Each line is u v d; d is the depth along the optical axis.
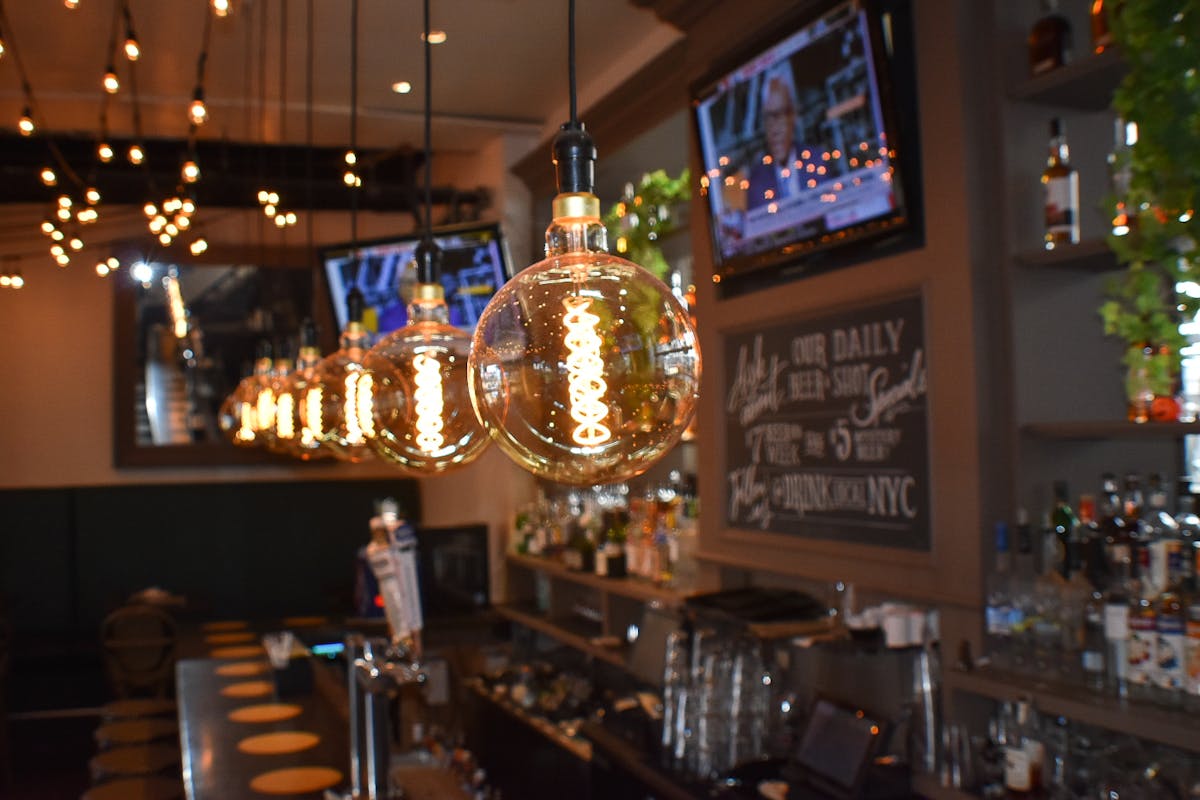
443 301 1.73
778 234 3.63
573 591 5.99
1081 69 2.69
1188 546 2.52
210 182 6.57
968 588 2.95
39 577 7.51
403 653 3.35
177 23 4.66
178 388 7.82
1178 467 3.06
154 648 6.10
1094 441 2.97
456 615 6.24
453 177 7.36
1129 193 2.32
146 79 5.43
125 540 7.66
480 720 5.68
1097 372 2.98
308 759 3.43
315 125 6.25
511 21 4.66
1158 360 2.55
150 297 7.78
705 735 3.44
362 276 5.82
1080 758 2.78
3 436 7.55
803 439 3.67
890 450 3.26
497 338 1.05
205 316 7.84
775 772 3.19
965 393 2.96
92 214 4.14
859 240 3.29
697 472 4.36
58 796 5.86
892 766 2.88
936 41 3.05
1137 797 2.57
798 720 3.58
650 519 5.04
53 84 5.49
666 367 1.04
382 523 3.39
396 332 1.68
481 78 5.41
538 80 5.46
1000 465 2.94
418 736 4.18
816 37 3.33
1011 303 2.90
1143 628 2.51
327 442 2.56
